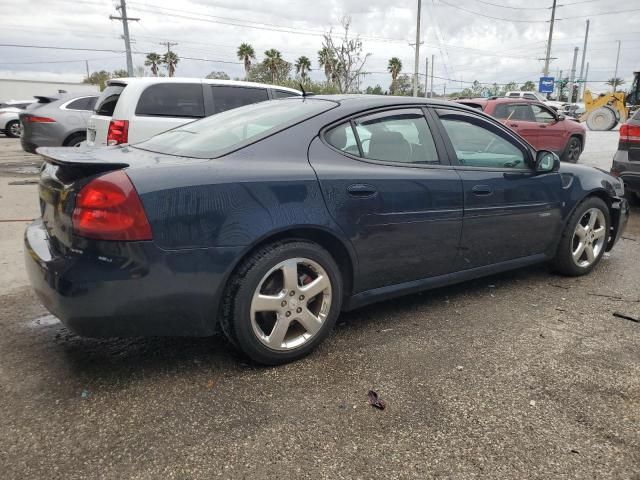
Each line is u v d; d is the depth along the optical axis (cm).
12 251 529
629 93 2486
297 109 344
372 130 342
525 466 226
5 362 303
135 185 252
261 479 215
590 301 415
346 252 320
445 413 262
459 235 373
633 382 294
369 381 290
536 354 324
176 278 262
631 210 791
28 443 233
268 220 282
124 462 223
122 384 282
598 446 239
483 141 400
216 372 296
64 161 256
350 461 227
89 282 247
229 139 315
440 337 346
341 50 2216
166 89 745
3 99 3872
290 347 304
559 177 440
